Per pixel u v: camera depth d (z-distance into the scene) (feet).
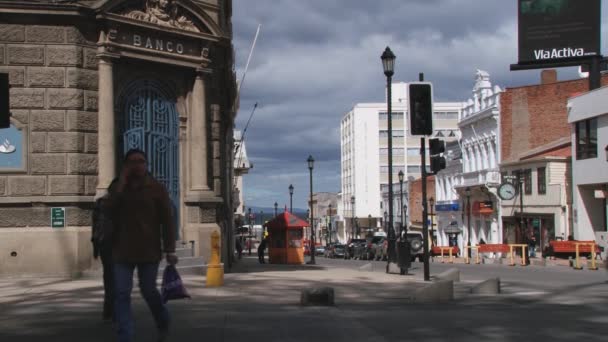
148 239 23.95
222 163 71.41
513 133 171.83
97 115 55.93
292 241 122.21
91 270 54.13
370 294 48.01
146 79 59.88
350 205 417.08
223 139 72.74
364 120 401.29
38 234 53.21
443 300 44.11
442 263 132.87
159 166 60.59
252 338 28.60
